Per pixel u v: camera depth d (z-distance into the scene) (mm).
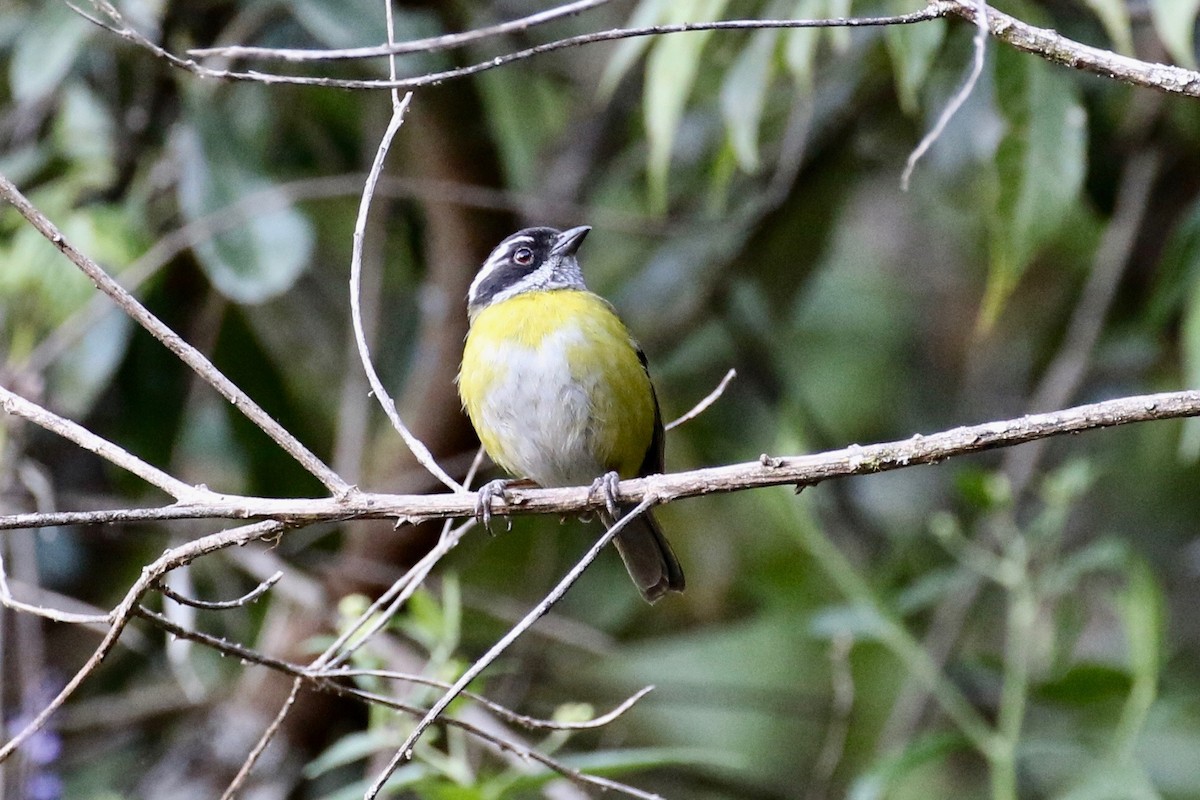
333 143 12023
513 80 13523
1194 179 11906
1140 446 13141
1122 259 11258
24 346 9930
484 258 11609
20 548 9867
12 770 8883
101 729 11500
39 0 11164
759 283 12445
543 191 12633
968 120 10320
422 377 11750
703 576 12805
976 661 10086
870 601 9570
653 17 9016
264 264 10047
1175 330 12258
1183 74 5414
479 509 6133
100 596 12016
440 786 7207
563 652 12773
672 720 13430
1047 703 10008
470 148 11375
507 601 12156
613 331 8961
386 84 5387
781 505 9812
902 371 14023
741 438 12820
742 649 13680
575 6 5289
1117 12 7680
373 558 11398
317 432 12195
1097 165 11547
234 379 11742
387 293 12523
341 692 6246
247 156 10297
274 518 5914
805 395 13336
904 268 14492
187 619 7680
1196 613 13117
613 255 13508
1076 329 11797
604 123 12836
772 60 9258
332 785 11094
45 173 10648
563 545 12883
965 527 12789
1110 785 8625
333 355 12461
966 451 5758
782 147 12250
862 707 12797
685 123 12594
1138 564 8984
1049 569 9414
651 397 9109
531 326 8906
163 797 10797
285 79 5387
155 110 11188
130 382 11672
